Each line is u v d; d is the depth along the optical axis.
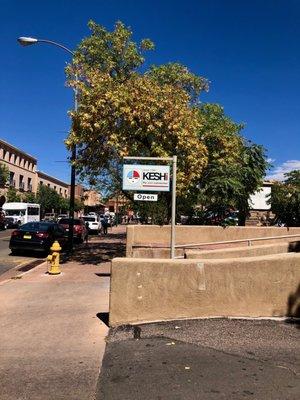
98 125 16.66
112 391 4.93
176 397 4.75
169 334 6.75
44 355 6.18
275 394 4.79
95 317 8.12
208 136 22.91
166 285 7.44
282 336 6.60
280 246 11.40
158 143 17.42
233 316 7.44
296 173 37.03
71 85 18.55
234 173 22.39
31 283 12.49
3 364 5.87
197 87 26.66
